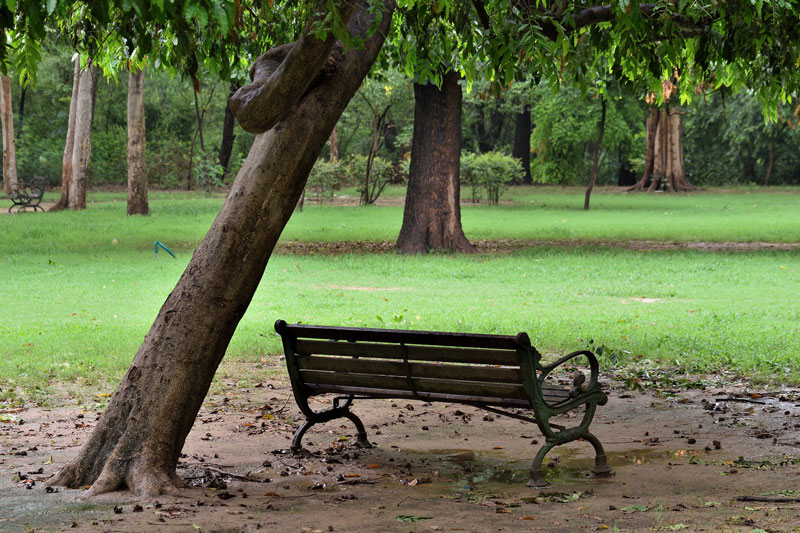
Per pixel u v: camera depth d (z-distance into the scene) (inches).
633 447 259.0
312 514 186.1
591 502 196.7
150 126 2425.0
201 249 221.0
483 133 2689.5
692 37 417.7
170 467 212.5
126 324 494.3
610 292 637.3
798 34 396.2
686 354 408.2
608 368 384.2
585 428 228.7
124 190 2223.2
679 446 258.5
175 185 2241.6
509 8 334.6
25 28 242.4
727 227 1211.2
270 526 175.3
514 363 213.5
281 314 540.1
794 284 673.0
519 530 171.8
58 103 2313.0
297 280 706.8
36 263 776.3
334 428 287.6
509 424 293.4
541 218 1417.3
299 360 247.1
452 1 375.9
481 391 222.8
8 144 1839.3
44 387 342.0
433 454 253.3
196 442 265.6
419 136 917.8
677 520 176.4
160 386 213.3
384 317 522.9
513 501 199.2
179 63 350.6
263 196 219.3
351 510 190.4
